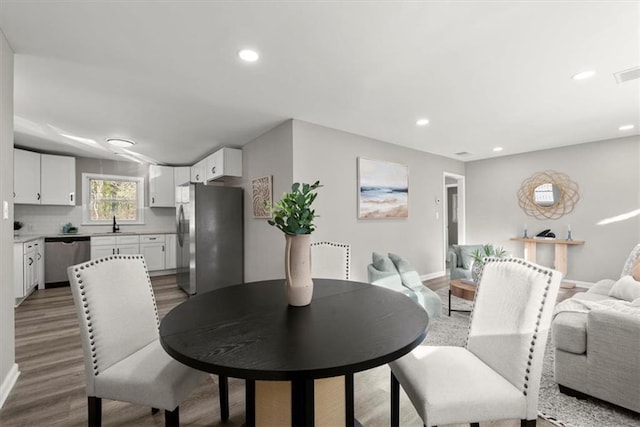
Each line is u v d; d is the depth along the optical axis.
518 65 2.27
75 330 2.95
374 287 1.82
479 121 3.60
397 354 0.98
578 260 4.76
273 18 1.72
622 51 2.07
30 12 1.63
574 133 4.15
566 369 1.84
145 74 2.35
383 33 1.87
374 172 4.34
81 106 2.96
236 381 2.06
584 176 4.70
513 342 1.24
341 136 3.96
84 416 1.69
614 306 1.86
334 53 2.09
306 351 0.98
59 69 2.25
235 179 4.73
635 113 3.32
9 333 1.94
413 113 3.30
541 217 5.16
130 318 1.47
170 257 5.72
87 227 5.40
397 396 1.47
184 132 3.88
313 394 1.16
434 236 5.39
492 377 1.26
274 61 2.19
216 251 4.19
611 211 4.46
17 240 3.76
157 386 1.24
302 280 1.45
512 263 1.40
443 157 5.64
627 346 1.61
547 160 5.08
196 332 1.14
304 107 3.10
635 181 4.28
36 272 4.39
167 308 3.71
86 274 1.33
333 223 3.86
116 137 4.07
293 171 3.45
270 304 1.49
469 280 3.41
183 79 2.44
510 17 1.72
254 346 1.02
